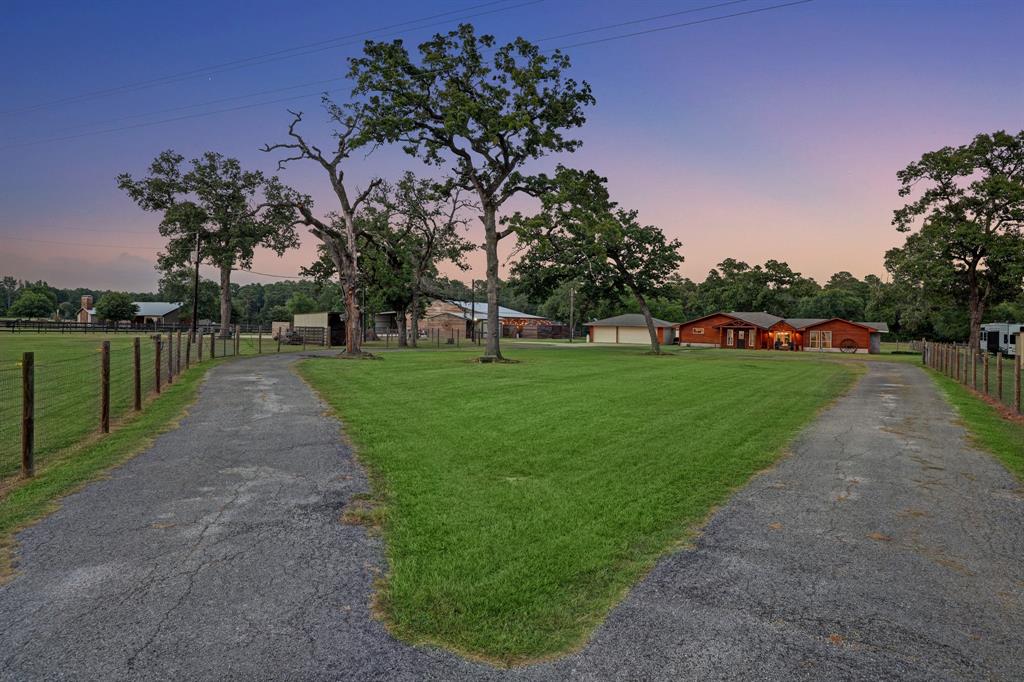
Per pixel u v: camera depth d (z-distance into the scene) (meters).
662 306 94.81
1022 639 3.54
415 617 3.69
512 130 26.88
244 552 4.67
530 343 69.38
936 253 40.25
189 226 50.94
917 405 14.50
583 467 7.42
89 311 106.00
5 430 9.73
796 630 3.61
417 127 28.23
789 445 9.17
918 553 4.89
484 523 5.36
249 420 10.43
